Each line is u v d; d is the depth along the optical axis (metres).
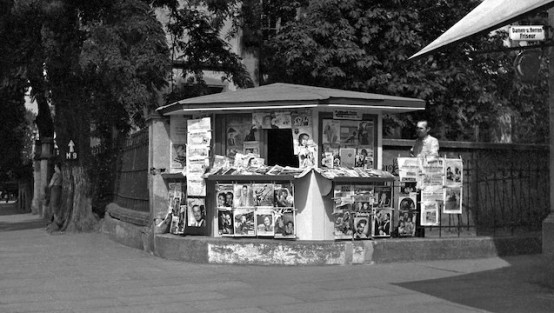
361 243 10.71
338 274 9.85
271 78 18.14
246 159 10.99
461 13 17.42
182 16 18.70
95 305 7.80
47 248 13.98
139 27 15.84
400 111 11.27
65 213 18.30
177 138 12.35
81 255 12.58
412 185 11.37
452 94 17.05
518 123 18.47
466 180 12.20
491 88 17.48
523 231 12.59
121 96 15.94
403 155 12.21
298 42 16.28
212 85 21.14
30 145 46.81
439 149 12.08
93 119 18.67
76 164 18.02
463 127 17.86
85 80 17.59
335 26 16.42
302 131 10.73
